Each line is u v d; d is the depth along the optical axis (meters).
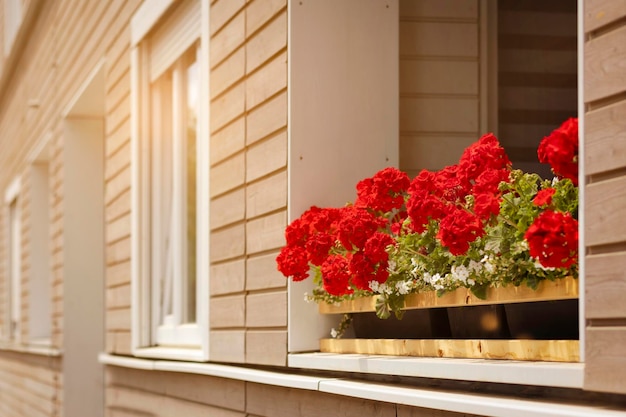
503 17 4.14
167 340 5.48
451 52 4.05
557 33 4.16
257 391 3.90
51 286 8.71
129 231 5.94
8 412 11.77
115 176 6.37
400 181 3.19
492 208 2.55
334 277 3.11
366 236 3.05
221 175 4.24
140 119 5.81
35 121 9.99
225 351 4.16
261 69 3.83
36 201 10.37
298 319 3.54
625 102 2.02
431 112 4.03
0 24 13.79
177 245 5.33
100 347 7.94
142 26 5.70
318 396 3.38
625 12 2.02
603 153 2.06
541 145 2.39
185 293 5.26
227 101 4.18
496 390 2.59
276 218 3.68
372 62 3.68
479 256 2.66
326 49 3.63
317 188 3.58
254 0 3.92
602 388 2.06
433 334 3.06
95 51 7.01
